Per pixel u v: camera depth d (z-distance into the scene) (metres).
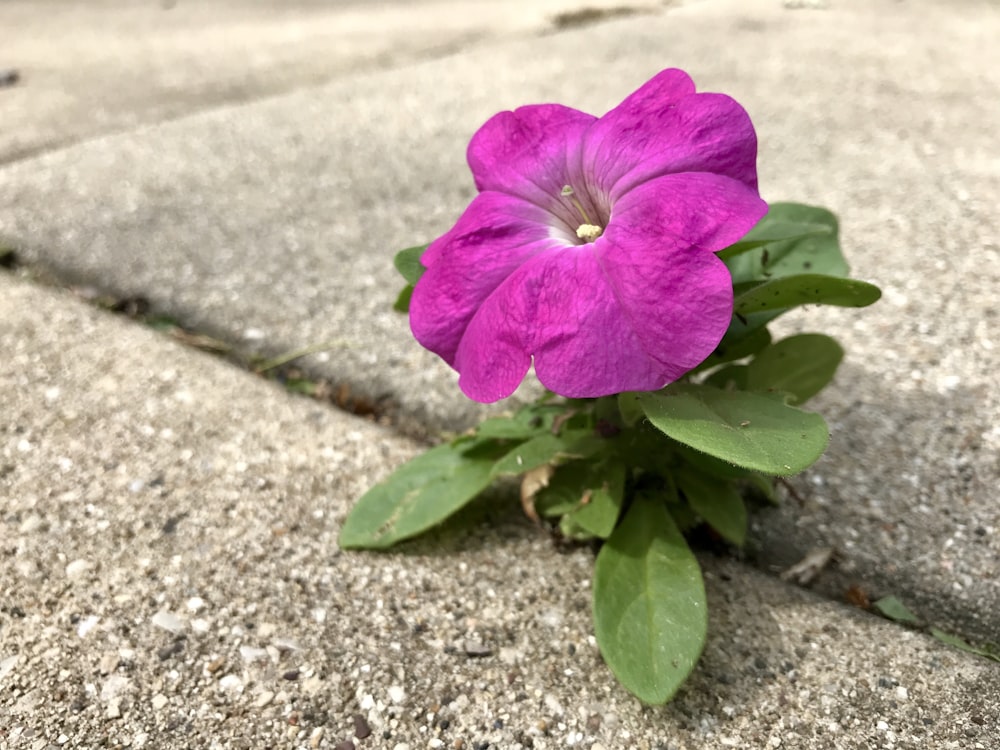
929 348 0.26
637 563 0.17
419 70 0.57
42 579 0.19
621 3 0.78
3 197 0.37
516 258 0.16
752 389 0.19
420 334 0.16
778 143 0.42
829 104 0.47
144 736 0.16
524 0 0.85
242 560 0.19
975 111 0.45
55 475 0.22
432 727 0.16
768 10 0.73
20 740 0.15
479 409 0.25
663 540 0.18
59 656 0.17
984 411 0.23
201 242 0.34
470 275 0.16
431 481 0.20
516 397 0.25
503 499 0.21
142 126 0.47
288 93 0.53
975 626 0.18
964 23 0.66
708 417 0.15
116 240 0.34
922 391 0.24
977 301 0.28
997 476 0.21
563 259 0.15
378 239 0.34
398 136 0.45
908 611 0.18
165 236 0.34
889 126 0.43
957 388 0.24
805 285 0.16
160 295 0.30
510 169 0.17
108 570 0.19
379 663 0.17
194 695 0.16
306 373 0.27
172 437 0.23
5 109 0.50
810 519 0.20
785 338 0.19
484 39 0.67
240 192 0.38
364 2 0.87
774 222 0.20
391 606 0.18
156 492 0.21
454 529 0.20
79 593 0.18
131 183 0.39
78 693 0.16
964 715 0.15
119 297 0.31
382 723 0.16
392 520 0.20
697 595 0.16
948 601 0.18
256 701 0.16
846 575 0.19
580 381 0.14
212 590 0.19
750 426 0.14
